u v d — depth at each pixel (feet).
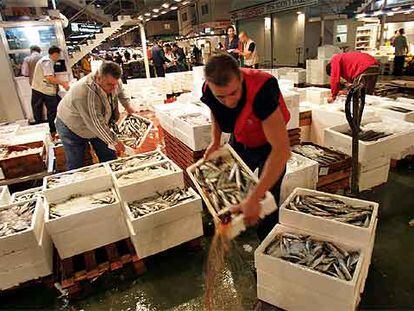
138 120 12.36
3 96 22.91
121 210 7.80
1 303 7.26
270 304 6.36
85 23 45.16
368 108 11.95
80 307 7.01
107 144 10.27
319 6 39.60
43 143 13.24
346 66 13.58
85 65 33.76
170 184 8.37
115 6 46.65
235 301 6.81
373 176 9.64
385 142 9.19
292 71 32.68
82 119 9.80
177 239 7.94
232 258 8.10
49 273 7.34
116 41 95.50
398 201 9.91
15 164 11.89
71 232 7.29
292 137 11.14
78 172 9.16
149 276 7.72
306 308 5.81
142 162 9.55
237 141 6.99
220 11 62.18
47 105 19.84
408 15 38.17
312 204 6.81
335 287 5.20
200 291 7.18
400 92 23.90
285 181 8.41
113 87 9.16
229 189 6.04
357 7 38.22
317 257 5.79
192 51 49.39
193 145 10.03
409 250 7.84
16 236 6.67
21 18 22.88
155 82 26.30
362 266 5.62
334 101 13.44
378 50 38.14
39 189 9.59
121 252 8.14
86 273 7.39
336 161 9.45
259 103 5.03
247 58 24.25
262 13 46.37
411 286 6.80
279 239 6.48
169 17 89.10
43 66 18.71
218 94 5.00
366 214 6.31
